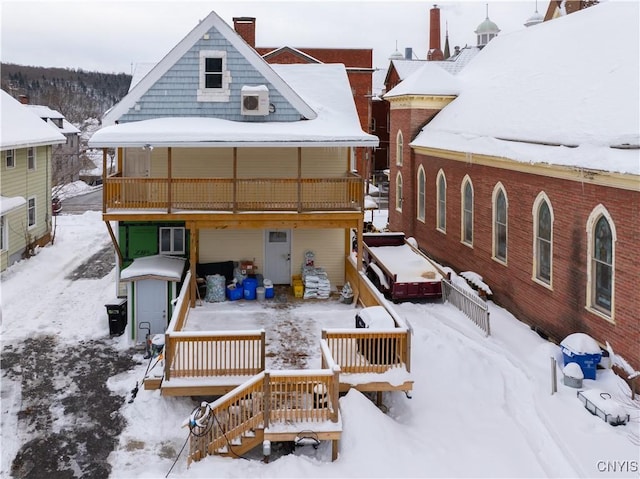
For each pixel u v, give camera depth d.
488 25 54.34
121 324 17.17
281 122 17.88
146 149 18.50
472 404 12.61
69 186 56.00
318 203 17.14
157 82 17.66
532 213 16.20
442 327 16.55
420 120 26.64
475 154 19.00
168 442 11.57
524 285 16.81
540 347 14.59
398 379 12.18
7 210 20.80
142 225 18.52
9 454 11.16
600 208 13.16
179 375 12.17
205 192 17.11
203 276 18.36
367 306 16.20
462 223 21.28
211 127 16.62
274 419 10.84
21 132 25.08
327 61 46.28
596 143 13.40
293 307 17.23
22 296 20.75
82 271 24.61
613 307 12.82
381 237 23.38
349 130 17.09
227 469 10.33
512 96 20.62
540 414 11.75
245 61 17.75
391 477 10.07
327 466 10.42
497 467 10.35
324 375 10.84
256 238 18.98
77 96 132.00
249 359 12.37
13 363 15.13
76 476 10.49
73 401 13.16
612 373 12.77
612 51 17.05
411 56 75.38
